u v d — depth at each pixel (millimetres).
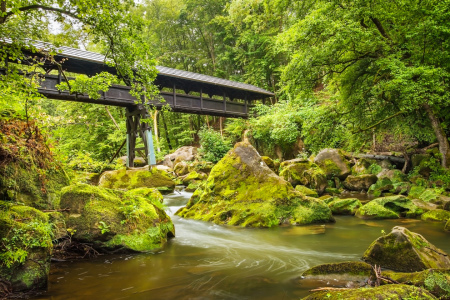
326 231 5594
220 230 5770
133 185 12633
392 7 9016
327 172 12188
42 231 3094
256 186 6812
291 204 6438
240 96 24672
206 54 35969
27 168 4035
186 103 19500
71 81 5375
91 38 4879
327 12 9016
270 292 2875
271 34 26938
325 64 9641
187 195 11867
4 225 2910
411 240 3400
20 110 4184
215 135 22203
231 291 2914
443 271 2680
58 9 4270
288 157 19828
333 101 12109
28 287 2799
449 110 9578
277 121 19062
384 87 8328
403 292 2205
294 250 4414
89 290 2939
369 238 5039
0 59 4703
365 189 10688
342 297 2236
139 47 4801
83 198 4254
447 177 8594
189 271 3514
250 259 3990
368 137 11594
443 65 8539
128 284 3105
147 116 16672
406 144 14359
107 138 23281
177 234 5492
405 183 9680
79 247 4043
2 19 4223
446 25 8062
